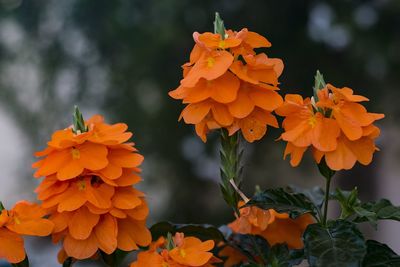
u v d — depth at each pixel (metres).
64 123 10.52
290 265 1.90
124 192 1.77
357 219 1.86
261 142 10.09
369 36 9.91
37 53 10.77
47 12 10.85
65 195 1.71
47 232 1.70
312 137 1.60
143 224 1.81
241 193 1.81
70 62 10.74
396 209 1.82
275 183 10.27
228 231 2.18
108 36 10.67
